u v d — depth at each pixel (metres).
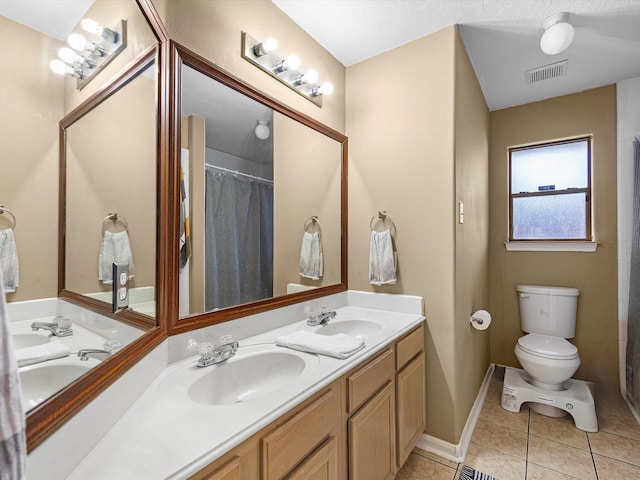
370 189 2.04
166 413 0.76
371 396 1.25
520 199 2.81
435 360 1.79
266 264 1.55
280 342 1.26
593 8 1.64
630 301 2.24
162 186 1.01
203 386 0.99
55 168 0.54
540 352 2.10
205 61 1.21
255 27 1.48
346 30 1.80
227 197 1.34
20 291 0.47
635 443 1.82
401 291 1.91
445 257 1.75
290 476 0.82
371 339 1.36
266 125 1.55
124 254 0.79
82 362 0.59
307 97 1.82
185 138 1.14
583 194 2.57
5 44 0.44
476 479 1.56
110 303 0.71
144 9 0.89
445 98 1.76
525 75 2.31
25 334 0.47
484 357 2.56
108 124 0.71
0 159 0.43
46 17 0.51
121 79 0.77
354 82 2.13
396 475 1.56
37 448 0.44
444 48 1.78
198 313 1.19
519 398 2.19
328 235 1.96
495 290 2.84
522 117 2.76
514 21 1.74
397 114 1.94
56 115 0.54
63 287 0.55
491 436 1.92
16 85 0.46
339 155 2.07
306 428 0.88
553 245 2.60
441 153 1.77
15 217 0.46
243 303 1.41
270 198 1.58
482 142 2.52
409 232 1.88
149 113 0.93
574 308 2.42
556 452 1.76
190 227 1.16
